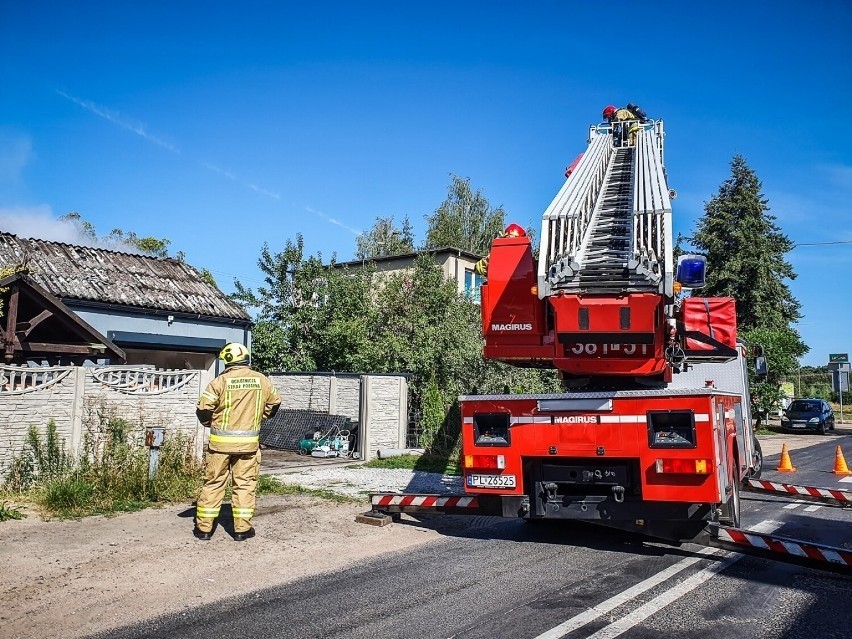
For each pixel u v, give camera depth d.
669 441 6.36
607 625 4.68
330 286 20.67
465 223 47.12
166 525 7.52
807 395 59.09
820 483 13.66
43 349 11.62
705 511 6.32
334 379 15.56
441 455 14.68
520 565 6.35
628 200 8.24
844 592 5.54
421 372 17.78
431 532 7.86
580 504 6.84
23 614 4.74
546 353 7.50
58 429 8.86
